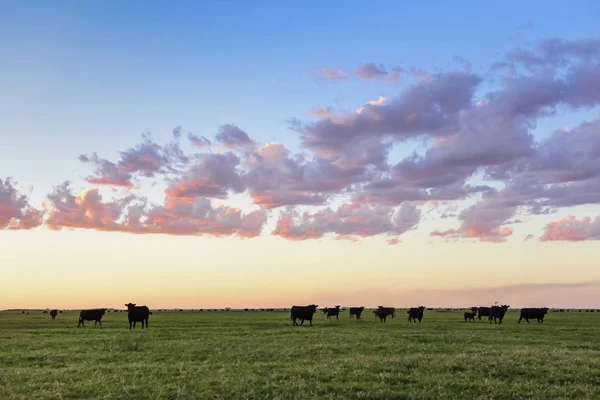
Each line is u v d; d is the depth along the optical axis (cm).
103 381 1922
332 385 1836
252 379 1933
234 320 7431
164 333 4266
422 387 1845
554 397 1703
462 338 3675
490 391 1772
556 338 3872
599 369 2178
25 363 2500
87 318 6194
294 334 4066
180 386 1844
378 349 2925
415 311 7050
